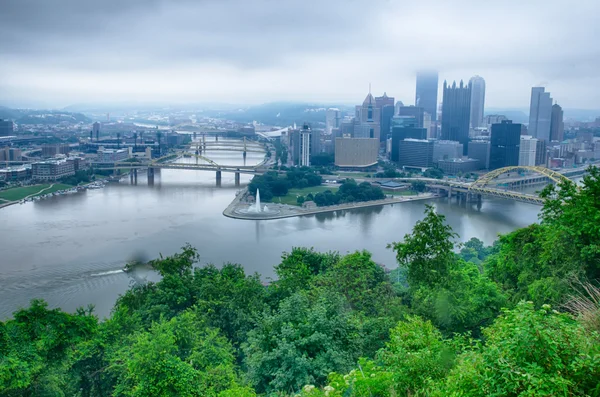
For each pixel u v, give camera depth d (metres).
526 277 69.25
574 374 23.41
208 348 58.78
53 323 59.44
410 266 72.50
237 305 75.38
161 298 83.00
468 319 62.00
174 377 48.00
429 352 33.66
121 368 57.25
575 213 57.75
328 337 48.12
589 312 30.23
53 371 57.97
